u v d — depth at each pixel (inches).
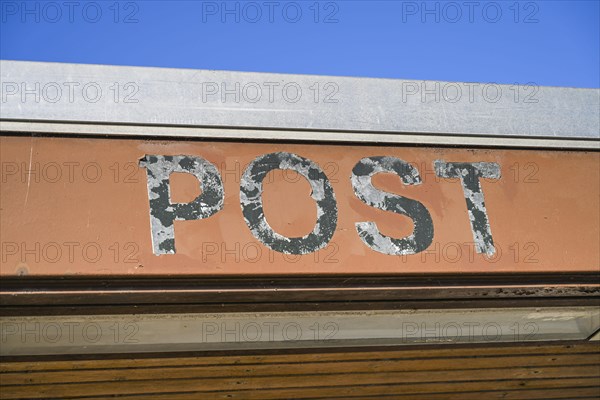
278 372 221.8
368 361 224.5
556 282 208.1
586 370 241.3
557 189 216.2
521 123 220.8
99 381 213.2
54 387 211.9
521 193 213.2
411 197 205.0
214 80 204.7
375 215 200.7
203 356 211.6
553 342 231.0
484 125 217.9
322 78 211.3
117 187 189.9
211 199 193.3
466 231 204.5
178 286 186.7
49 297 182.1
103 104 196.4
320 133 207.2
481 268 201.2
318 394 229.9
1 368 204.7
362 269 193.9
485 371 235.6
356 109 211.0
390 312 211.8
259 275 188.2
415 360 227.3
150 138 197.3
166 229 187.6
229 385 222.4
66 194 186.7
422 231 201.8
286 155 202.5
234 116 202.8
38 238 180.9
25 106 192.4
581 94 228.5
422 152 212.4
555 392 245.6
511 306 215.3
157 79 201.6
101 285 182.9
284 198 197.3
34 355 203.5
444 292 203.3
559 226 211.2
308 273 190.7
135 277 182.4
